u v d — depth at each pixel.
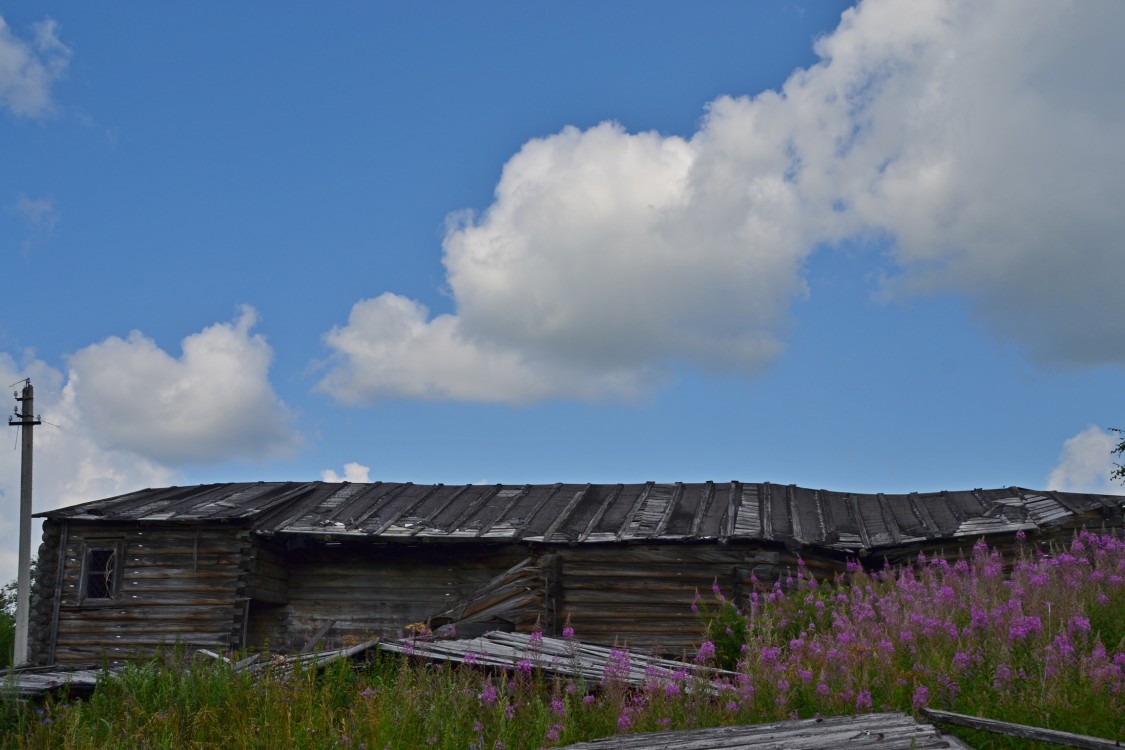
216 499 20.41
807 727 6.63
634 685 9.08
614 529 18.23
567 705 8.38
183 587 18.56
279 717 8.61
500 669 9.80
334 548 19.53
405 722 8.20
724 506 19.30
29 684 10.38
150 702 9.45
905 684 7.64
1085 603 9.36
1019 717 6.82
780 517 18.80
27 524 21.84
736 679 8.57
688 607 17.22
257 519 19.06
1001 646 8.01
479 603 16.97
